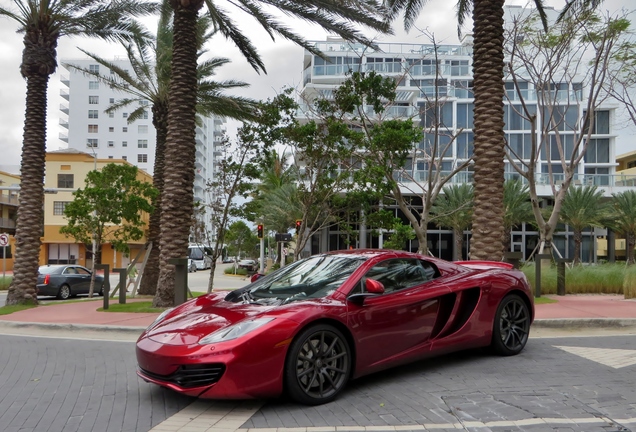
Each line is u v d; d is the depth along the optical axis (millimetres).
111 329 9141
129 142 94688
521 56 17766
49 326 9547
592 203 31047
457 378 5262
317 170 13789
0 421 4430
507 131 41031
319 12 14164
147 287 18266
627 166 62500
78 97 94188
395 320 5074
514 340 6258
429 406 4418
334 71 44469
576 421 3951
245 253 59750
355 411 4355
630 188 36500
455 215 31016
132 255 53406
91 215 19359
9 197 59625
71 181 49969
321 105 13461
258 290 5492
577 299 12070
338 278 5172
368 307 4902
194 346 4281
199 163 106250
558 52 17328
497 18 11672
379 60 43625
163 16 16984
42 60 14484
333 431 3924
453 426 3949
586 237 40406
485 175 11242
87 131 94250
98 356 7098
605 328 8484
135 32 16281
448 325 5551
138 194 18188
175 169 12352
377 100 13461
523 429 3814
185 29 12672
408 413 4266
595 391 4742
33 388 5496
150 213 18594
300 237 13555
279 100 13141
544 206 37375
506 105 41188
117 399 4988
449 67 41281
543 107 17859
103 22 15430
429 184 15672
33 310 12523
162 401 4859
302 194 13648
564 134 40375
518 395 4629
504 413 4156
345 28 14461
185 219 12344
